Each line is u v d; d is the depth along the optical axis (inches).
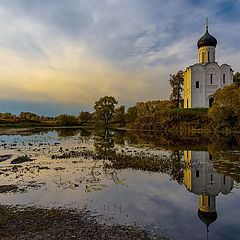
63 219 309.0
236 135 1608.0
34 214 324.5
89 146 1091.3
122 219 312.2
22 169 601.6
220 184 484.7
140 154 845.2
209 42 2304.4
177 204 371.2
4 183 476.1
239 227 296.5
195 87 2330.2
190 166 648.4
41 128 3095.5
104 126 3661.4
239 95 1788.9
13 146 1081.4
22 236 262.1
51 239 255.4
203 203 378.0
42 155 820.0
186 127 2169.0
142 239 259.8
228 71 2309.3
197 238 266.4
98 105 3659.0
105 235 266.7
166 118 2431.1
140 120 2866.6
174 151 933.2
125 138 1547.7
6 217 311.1
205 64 2299.5
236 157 791.7
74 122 4001.0
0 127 3075.8
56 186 456.4
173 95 3034.0
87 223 297.9
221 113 1818.4
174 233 276.8
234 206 369.1
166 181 500.1
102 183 478.3
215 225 301.6
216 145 1120.2
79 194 410.0
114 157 768.3
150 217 320.2
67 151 917.8
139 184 474.6
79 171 581.0
